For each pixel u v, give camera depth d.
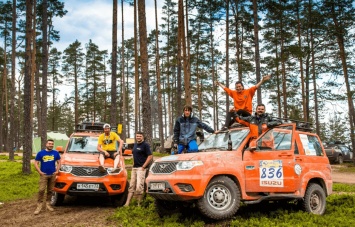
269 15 33.44
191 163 7.28
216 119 50.12
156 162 8.00
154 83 58.88
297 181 8.34
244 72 35.03
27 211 10.20
